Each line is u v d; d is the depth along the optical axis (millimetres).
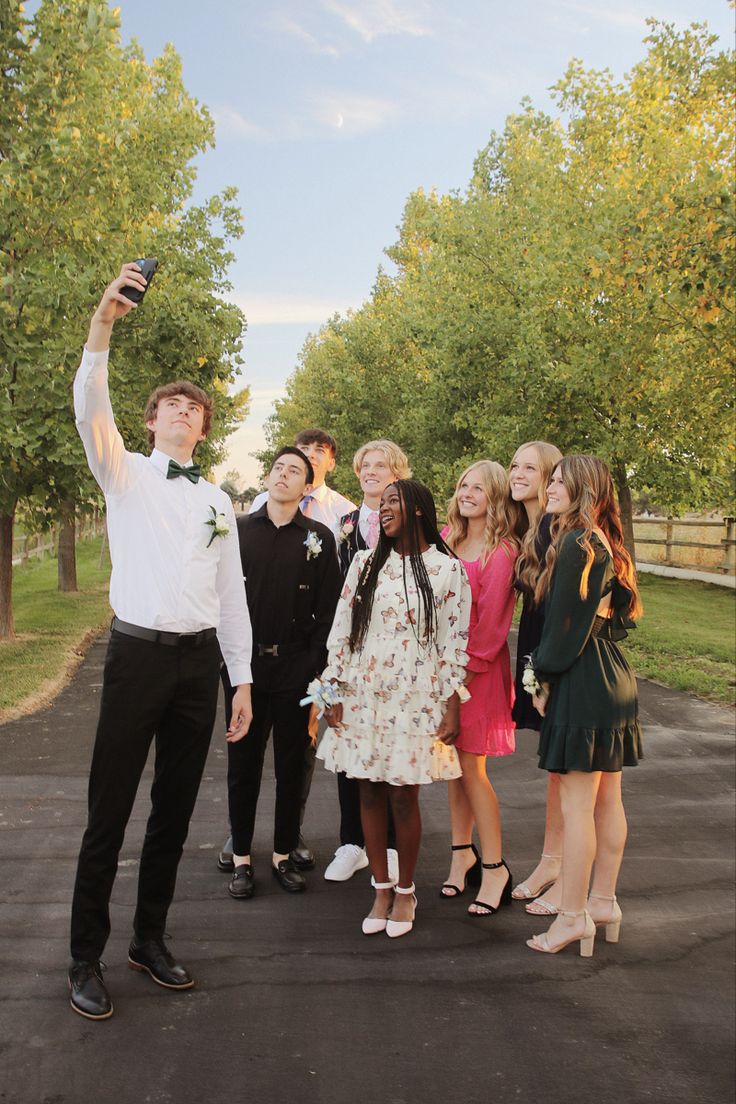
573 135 13742
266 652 3766
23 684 7871
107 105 10234
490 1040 2795
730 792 5414
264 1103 2436
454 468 16094
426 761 3334
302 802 4066
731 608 15836
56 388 8648
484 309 14656
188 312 10109
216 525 2924
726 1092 2602
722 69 10328
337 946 3344
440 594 3408
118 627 2848
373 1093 2504
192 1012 2854
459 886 3873
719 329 8586
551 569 3369
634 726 3387
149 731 2855
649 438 12641
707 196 8031
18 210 8750
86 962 2857
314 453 4707
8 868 3914
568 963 3305
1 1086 2443
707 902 3891
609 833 3482
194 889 3814
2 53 8914
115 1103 2402
